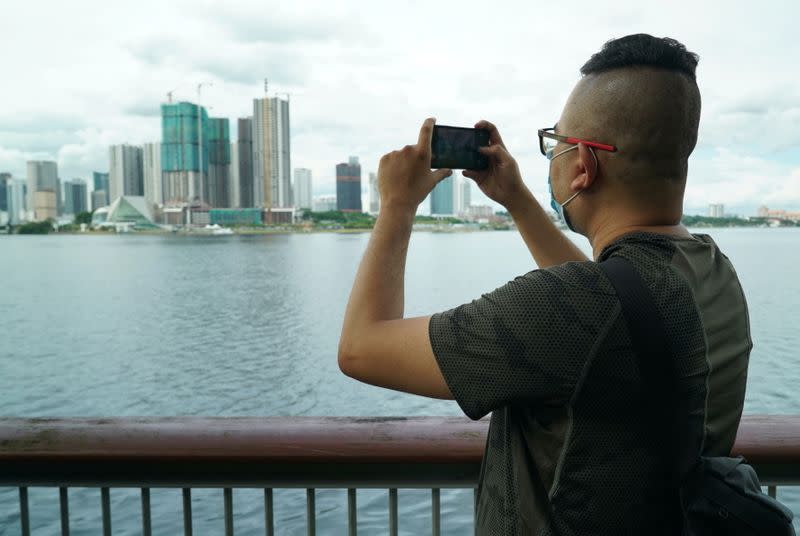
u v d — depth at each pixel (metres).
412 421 1.55
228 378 29.22
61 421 1.59
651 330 0.93
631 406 0.93
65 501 1.60
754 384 23.75
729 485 0.91
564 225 1.17
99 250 171.38
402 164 1.15
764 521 0.89
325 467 1.53
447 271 81.06
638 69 1.04
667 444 0.93
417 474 1.53
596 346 0.93
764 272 71.69
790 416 1.57
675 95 1.03
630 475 0.94
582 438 0.94
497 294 0.99
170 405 24.88
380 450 1.49
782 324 37.22
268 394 26.12
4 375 30.14
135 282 79.88
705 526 0.92
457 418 1.56
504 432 1.05
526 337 0.94
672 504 0.95
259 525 10.37
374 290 1.08
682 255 1.01
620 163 1.05
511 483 1.02
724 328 1.00
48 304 58.66
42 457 1.53
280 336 40.56
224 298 61.16
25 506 1.61
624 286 0.95
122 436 1.54
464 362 0.96
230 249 170.50
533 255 1.44
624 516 0.94
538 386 0.94
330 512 11.18
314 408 23.72
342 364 1.07
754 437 1.49
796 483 1.52
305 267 101.88
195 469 1.55
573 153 1.10
